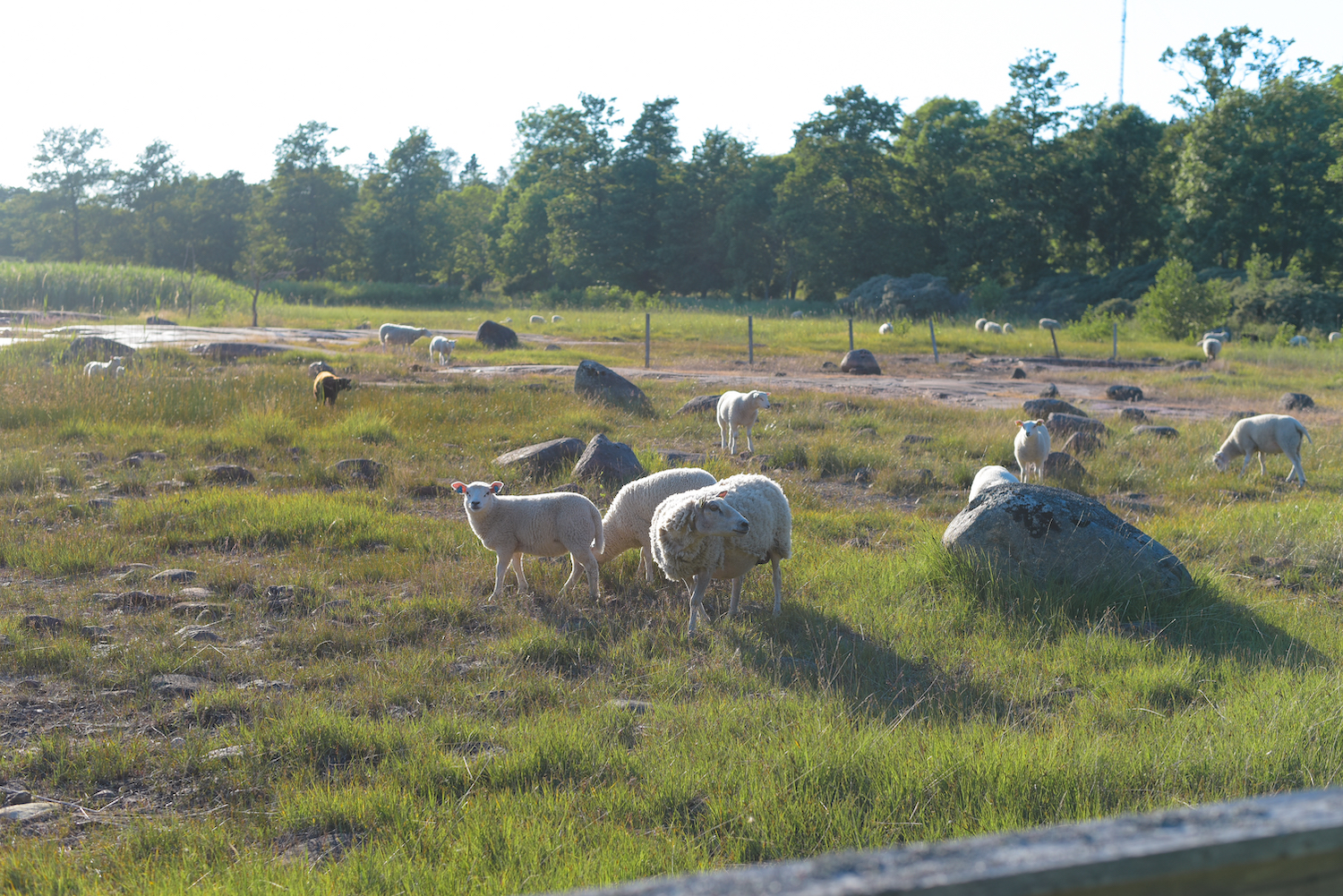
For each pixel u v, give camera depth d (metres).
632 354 28.27
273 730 4.88
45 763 4.59
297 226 85.56
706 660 6.30
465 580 7.73
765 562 7.21
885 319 52.84
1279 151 57.25
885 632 6.74
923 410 17.33
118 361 17.16
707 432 14.97
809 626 6.86
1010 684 5.87
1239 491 12.53
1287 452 13.16
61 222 89.06
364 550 8.45
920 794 4.25
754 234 75.81
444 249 90.19
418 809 4.18
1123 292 58.34
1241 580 8.41
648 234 82.12
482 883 3.52
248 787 4.41
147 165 89.44
